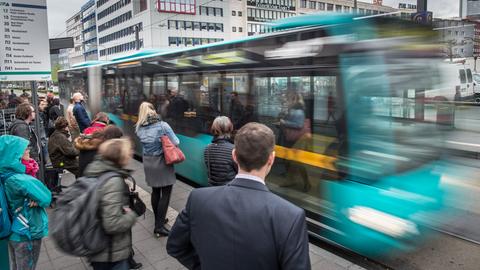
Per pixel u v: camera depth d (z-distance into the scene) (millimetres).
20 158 3516
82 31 126250
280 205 1892
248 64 6410
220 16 83125
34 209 3570
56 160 6402
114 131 4543
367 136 4734
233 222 1892
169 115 9406
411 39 5113
